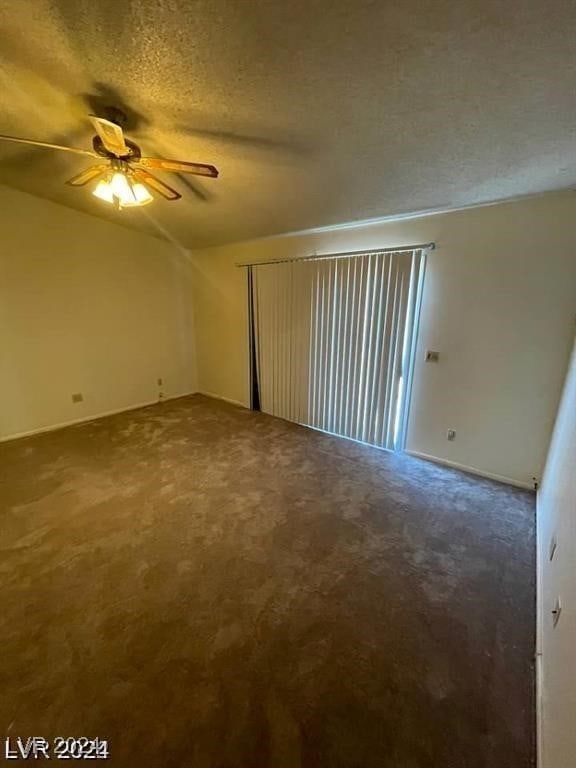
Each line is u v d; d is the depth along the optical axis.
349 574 1.96
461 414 3.04
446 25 1.21
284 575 1.95
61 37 1.55
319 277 3.67
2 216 3.46
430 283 2.98
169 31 1.42
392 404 3.40
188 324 5.30
